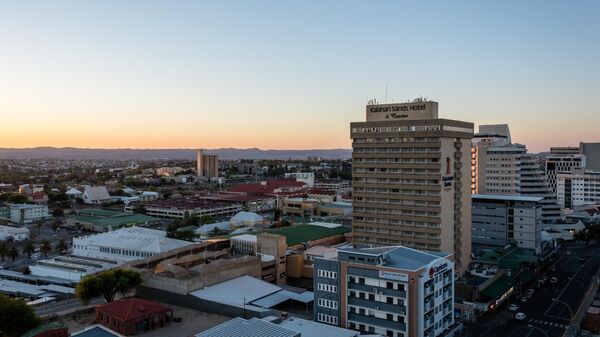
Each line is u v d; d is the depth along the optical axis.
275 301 166.75
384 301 142.38
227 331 120.06
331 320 152.25
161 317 148.25
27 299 191.12
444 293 153.12
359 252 150.00
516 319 173.88
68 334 134.25
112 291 166.25
